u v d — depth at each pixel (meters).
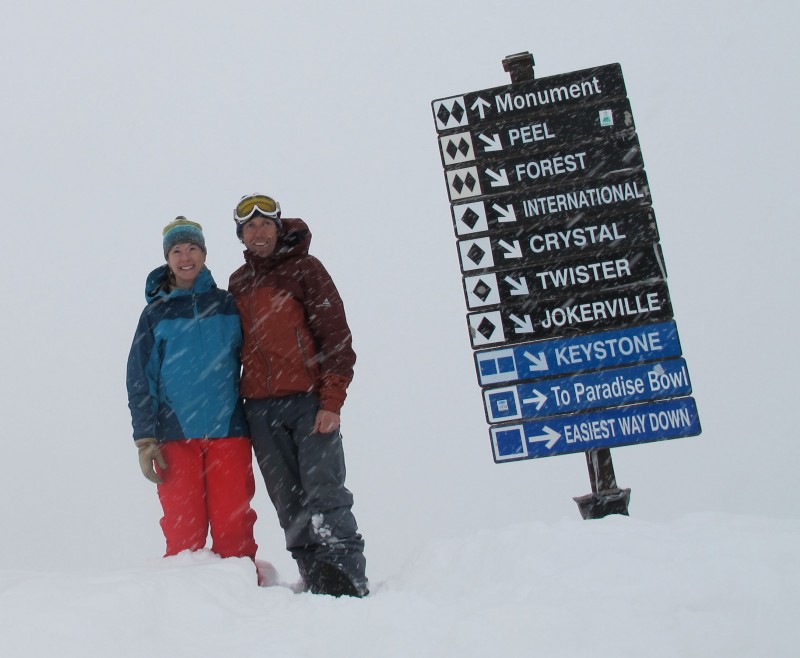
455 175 5.23
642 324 5.01
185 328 4.25
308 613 3.22
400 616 3.06
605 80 5.20
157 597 3.14
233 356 4.30
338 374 4.18
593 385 5.00
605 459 4.93
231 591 3.46
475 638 2.70
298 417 4.18
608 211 5.09
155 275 4.40
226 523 4.17
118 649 2.71
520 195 5.16
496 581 3.47
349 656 2.77
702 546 3.27
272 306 4.23
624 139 5.14
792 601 2.76
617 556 3.22
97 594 3.01
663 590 2.97
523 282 5.11
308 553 4.20
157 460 4.17
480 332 5.10
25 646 2.63
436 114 5.29
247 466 4.28
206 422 4.17
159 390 4.25
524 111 5.22
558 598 3.00
